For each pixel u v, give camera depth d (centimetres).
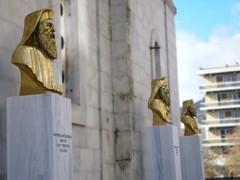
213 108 6794
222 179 2717
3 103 859
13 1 914
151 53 1888
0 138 846
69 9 1273
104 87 1434
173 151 1309
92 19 1391
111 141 1449
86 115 1277
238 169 5578
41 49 777
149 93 1795
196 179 1677
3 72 866
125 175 1448
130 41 1553
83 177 1234
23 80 757
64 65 1252
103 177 1361
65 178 757
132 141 1473
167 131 1316
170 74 2219
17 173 730
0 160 842
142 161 1583
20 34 938
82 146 1243
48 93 740
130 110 1484
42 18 778
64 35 1266
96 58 1405
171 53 2284
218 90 6794
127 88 1491
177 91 2369
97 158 1343
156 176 1312
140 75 1666
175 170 1303
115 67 1508
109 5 1535
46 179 718
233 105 6706
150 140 1327
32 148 729
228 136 6238
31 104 738
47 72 757
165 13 2217
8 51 887
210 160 5741
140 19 1727
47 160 721
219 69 6788
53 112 732
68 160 772
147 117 1717
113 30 1525
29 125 734
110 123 1457
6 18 886
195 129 1714
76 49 1256
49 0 1088
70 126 786
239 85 6725
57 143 737
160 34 2097
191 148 1694
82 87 1262
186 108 1728
